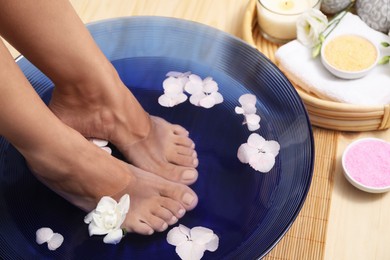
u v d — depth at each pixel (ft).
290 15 3.75
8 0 2.80
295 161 3.26
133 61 3.77
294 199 3.11
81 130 3.38
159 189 3.28
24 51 3.01
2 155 3.41
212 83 3.66
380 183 3.31
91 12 4.13
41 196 3.30
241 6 4.10
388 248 3.19
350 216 3.29
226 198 3.30
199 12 4.10
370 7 3.75
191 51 3.74
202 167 3.43
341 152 3.49
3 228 3.18
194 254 3.11
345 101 3.49
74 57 3.02
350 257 3.18
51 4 2.88
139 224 3.19
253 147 3.41
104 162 3.11
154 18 3.72
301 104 3.34
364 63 3.58
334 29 3.77
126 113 3.28
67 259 3.13
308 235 3.23
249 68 3.60
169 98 3.64
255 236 3.11
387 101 3.52
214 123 3.57
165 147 3.43
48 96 3.57
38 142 2.86
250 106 3.54
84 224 3.22
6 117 2.72
